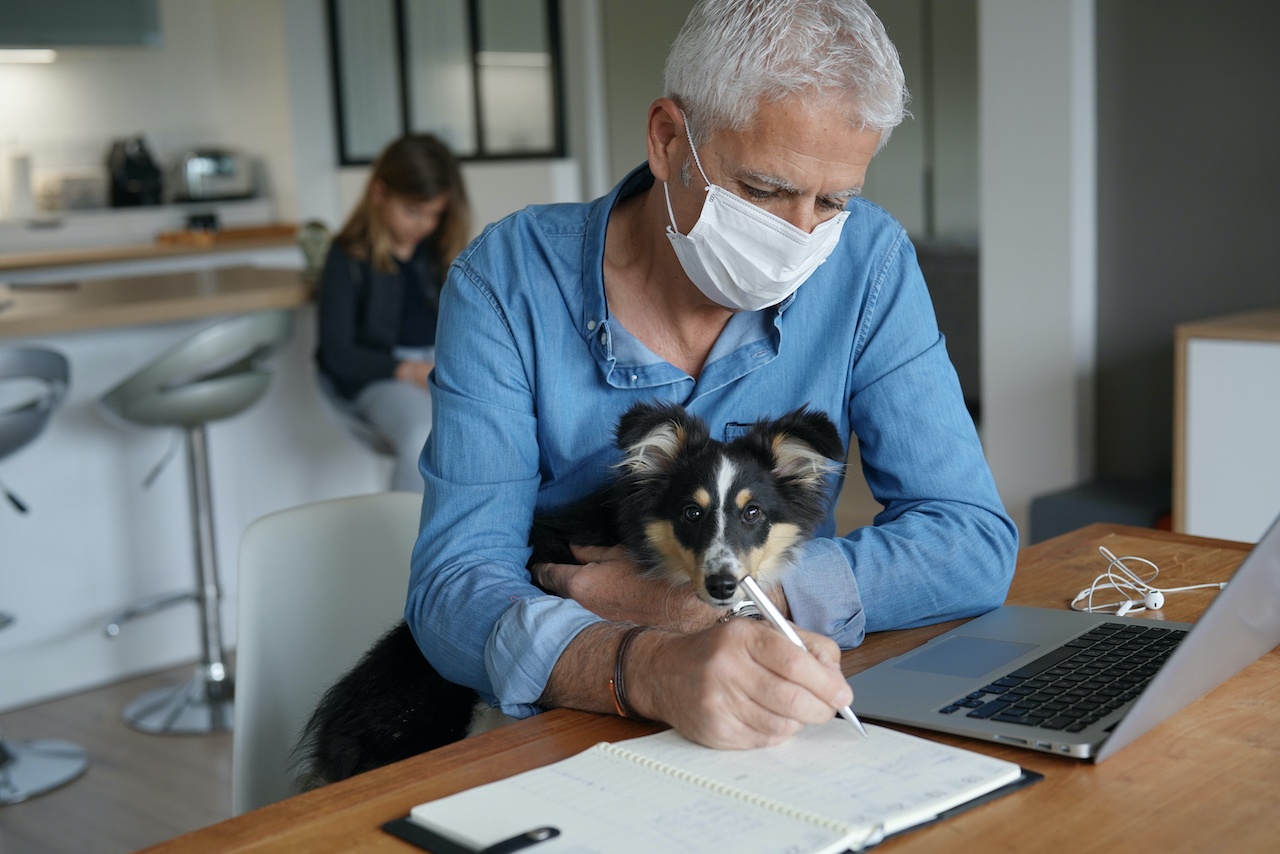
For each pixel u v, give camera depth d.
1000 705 1.02
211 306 3.44
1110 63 3.61
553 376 1.36
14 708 3.44
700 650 0.99
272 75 6.75
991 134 3.75
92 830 2.70
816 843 0.80
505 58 6.49
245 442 3.83
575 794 0.90
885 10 6.02
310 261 3.97
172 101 6.93
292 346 3.90
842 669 1.17
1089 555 1.52
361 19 6.82
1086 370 3.74
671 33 6.06
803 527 1.33
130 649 3.65
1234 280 3.51
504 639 1.13
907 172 6.11
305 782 1.40
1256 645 1.10
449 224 3.66
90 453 3.52
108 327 3.41
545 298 1.36
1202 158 3.51
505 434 1.32
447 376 1.35
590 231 1.37
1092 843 0.82
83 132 6.61
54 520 3.48
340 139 6.97
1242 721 1.00
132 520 3.62
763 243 1.22
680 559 1.29
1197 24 3.46
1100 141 3.67
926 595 1.26
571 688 1.09
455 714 1.36
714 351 1.38
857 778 0.90
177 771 3.01
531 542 1.37
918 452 1.36
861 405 1.40
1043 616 1.26
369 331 3.58
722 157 1.19
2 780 2.93
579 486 1.40
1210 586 1.37
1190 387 3.09
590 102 6.32
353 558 1.66
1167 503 3.41
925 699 1.05
